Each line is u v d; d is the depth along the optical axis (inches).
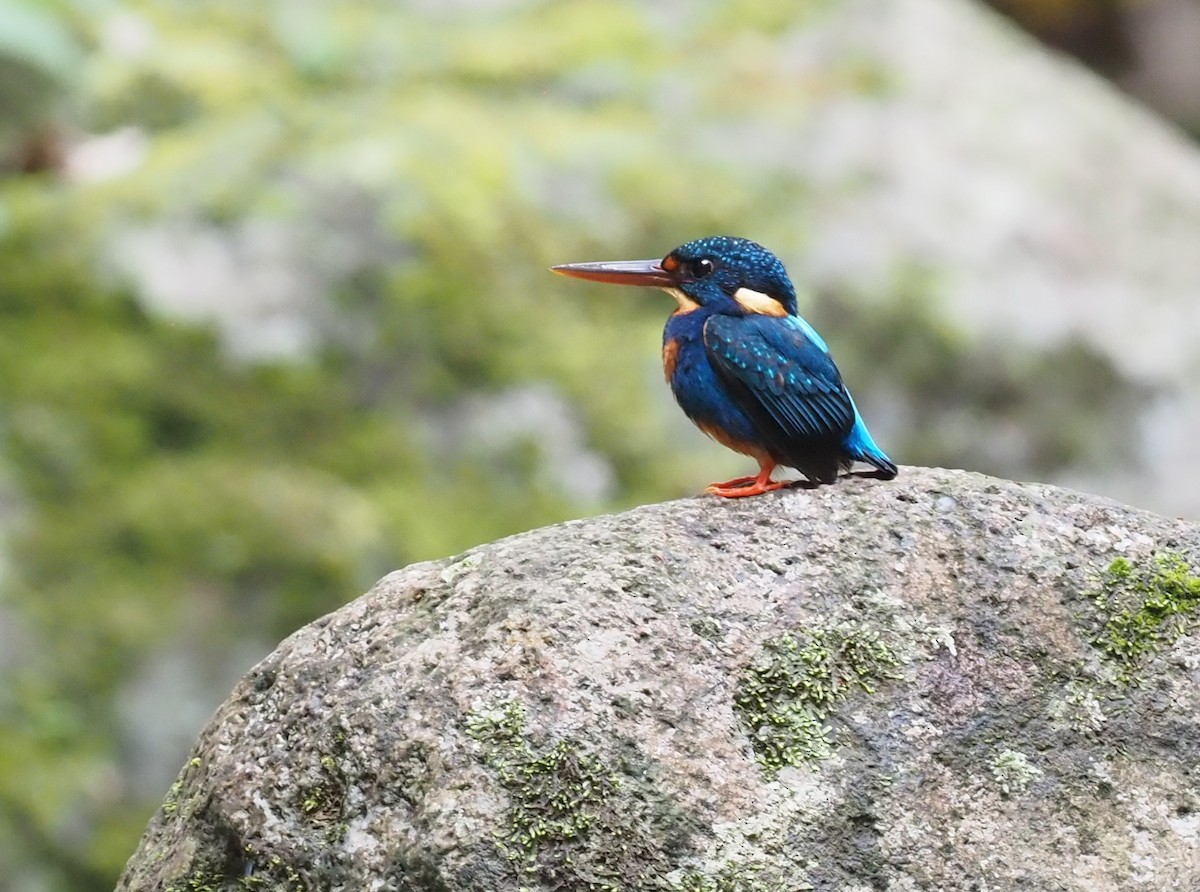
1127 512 224.5
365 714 196.5
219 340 505.0
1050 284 591.8
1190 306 595.2
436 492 491.8
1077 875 192.9
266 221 530.6
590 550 212.8
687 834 188.2
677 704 196.1
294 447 491.5
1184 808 199.0
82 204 534.0
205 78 603.8
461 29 663.1
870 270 575.2
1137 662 208.5
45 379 482.0
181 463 478.0
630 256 561.9
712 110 627.2
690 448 522.0
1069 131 659.4
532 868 184.7
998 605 210.5
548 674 195.6
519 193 564.7
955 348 565.0
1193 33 981.2
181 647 442.6
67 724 422.0
